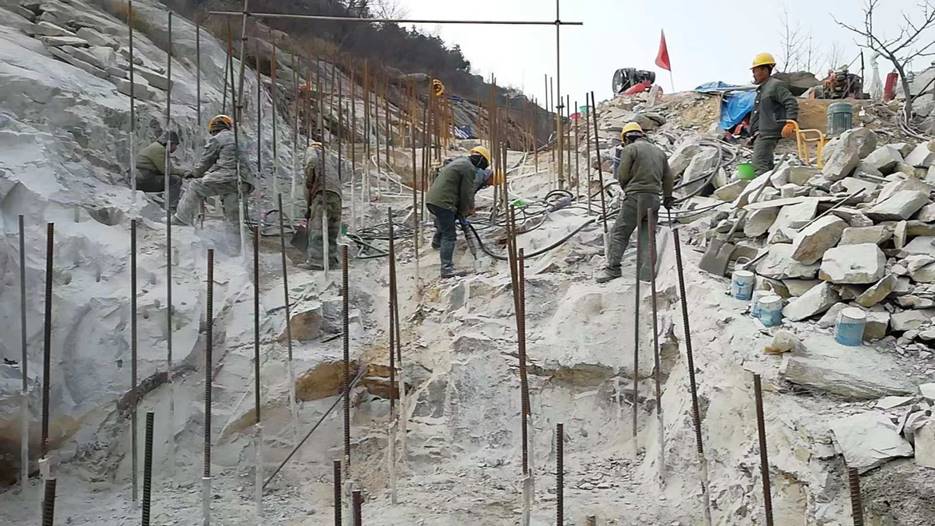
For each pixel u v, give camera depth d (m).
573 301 6.15
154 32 10.84
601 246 7.05
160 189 7.98
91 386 5.31
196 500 4.89
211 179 7.40
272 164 9.59
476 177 8.11
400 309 6.77
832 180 6.27
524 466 4.09
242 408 5.57
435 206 7.05
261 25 18.11
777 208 5.88
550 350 5.85
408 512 4.63
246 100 10.81
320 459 5.49
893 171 6.32
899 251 5.00
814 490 3.70
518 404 5.69
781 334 4.43
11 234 5.50
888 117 11.80
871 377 4.16
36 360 5.14
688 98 12.98
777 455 4.06
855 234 5.04
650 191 6.25
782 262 5.27
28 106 7.16
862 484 3.56
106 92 8.23
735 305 5.22
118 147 7.77
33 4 9.52
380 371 5.98
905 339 4.51
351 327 6.38
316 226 7.34
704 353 5.06
